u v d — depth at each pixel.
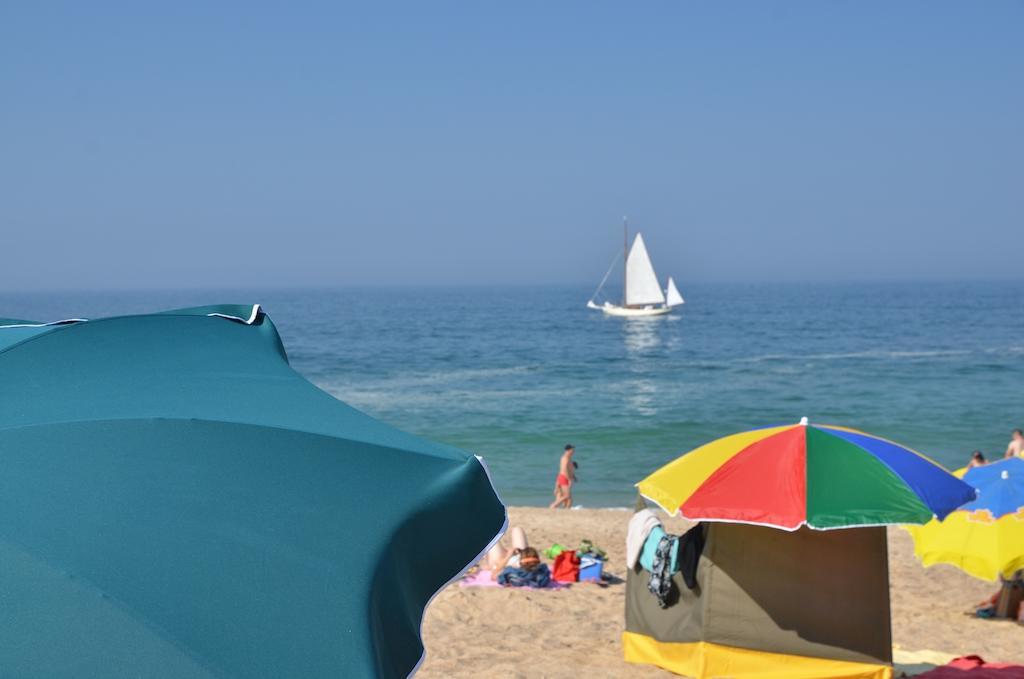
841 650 7.82
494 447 34.47
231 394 3.07
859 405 43.78
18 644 1.91
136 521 2.28
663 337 95.25
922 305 178.00
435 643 9.48
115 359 3.17
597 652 9.15
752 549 7.92
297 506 2.52
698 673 8.02
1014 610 11.19
